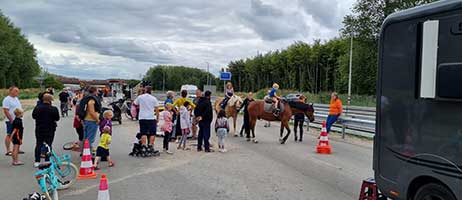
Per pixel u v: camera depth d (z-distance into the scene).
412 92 5.00
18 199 6.80
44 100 9.57
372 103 35.75
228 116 17.17
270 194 7.33
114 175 8.86
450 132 4.47
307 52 76.19
